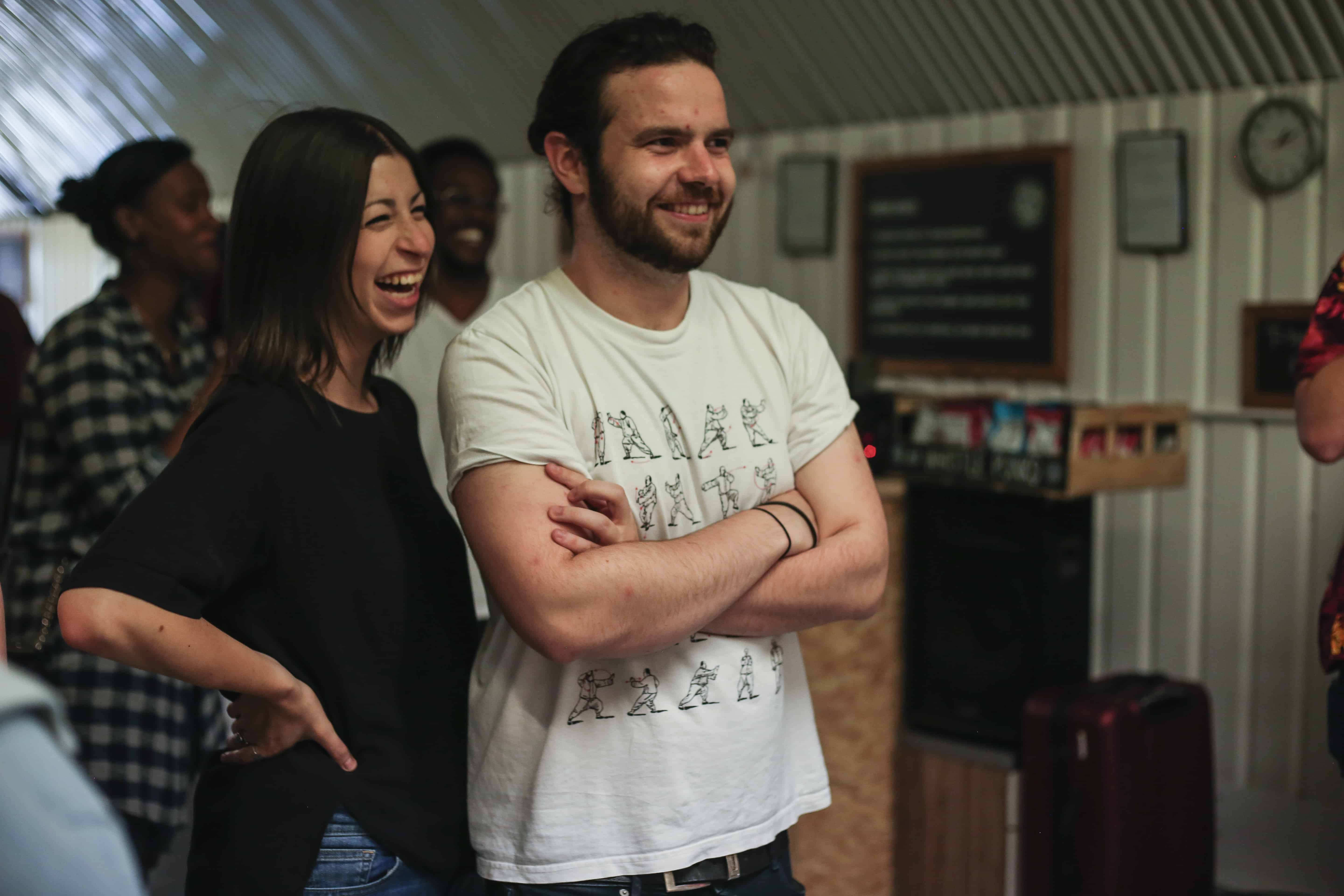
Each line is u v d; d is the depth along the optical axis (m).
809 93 3.87
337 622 1.42
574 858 1.41
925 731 3.04
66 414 2.32
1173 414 3.02
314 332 1.45
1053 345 3.52
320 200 1.44
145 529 1.30
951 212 3.69
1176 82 3.25
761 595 1.45
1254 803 3.23
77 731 2.29
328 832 1.38
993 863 2.87
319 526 1.42
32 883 0.67
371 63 4.43
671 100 1.40
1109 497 3.51
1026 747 2.72
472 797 1.50
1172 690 2.76
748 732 1.48
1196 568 3.35
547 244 4.61
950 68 3.53
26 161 5.79
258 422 1.39
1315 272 3.09
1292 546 3.18
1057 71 3.38
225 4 4.36
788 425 1.60
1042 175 3.49
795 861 3.02
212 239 2.60
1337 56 2.97
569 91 1.46
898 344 3.86
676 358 1.50
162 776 2.35
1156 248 3.31
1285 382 3.14
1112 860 2.58
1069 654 2.91
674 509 1.48
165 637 1.28
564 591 1.31
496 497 1.38
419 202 1.57
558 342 1.47
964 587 2.97
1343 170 3.02
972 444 2.98
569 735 1.42
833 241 3.98
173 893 2.93
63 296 6.27
